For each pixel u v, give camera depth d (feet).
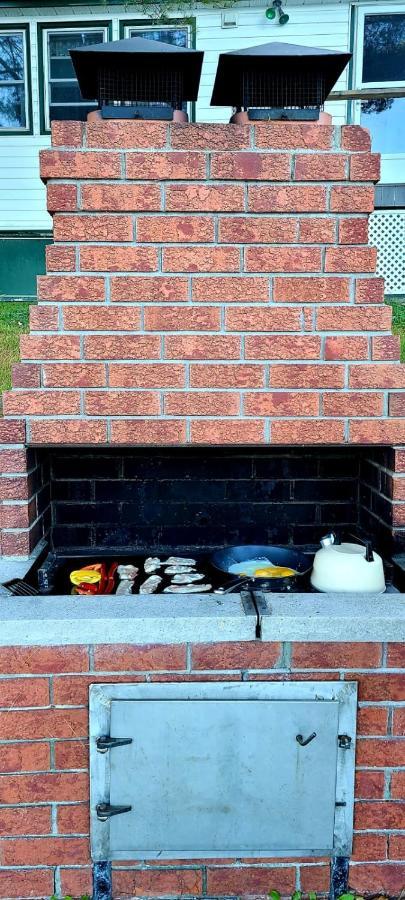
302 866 5.35
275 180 6.00
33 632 4.90
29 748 5.08
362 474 7.55
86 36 22.09
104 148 5.92
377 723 5.14
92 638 4.93
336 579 5.80
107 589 6.29
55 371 6.15
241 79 6.22
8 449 6.23
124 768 5.05
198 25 21.34
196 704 4.99
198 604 5.23
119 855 5.16
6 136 22.68
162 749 5.04
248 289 6.11
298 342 6.19
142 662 5.00
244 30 21.36
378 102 22.12
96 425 6.21
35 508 6.69
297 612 5.05
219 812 5.12
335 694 5.05
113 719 4.99
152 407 6.21
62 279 6.05
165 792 5.08
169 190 5.98
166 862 5.27
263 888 5.34
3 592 5.51
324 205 6.04
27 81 22.41
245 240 6.06
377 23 21.70
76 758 5.11
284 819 5.15
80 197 5.96
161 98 6.22
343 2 21.13
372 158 5.99
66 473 7.53
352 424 6.29
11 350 15.38
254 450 7.57
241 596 5.42
